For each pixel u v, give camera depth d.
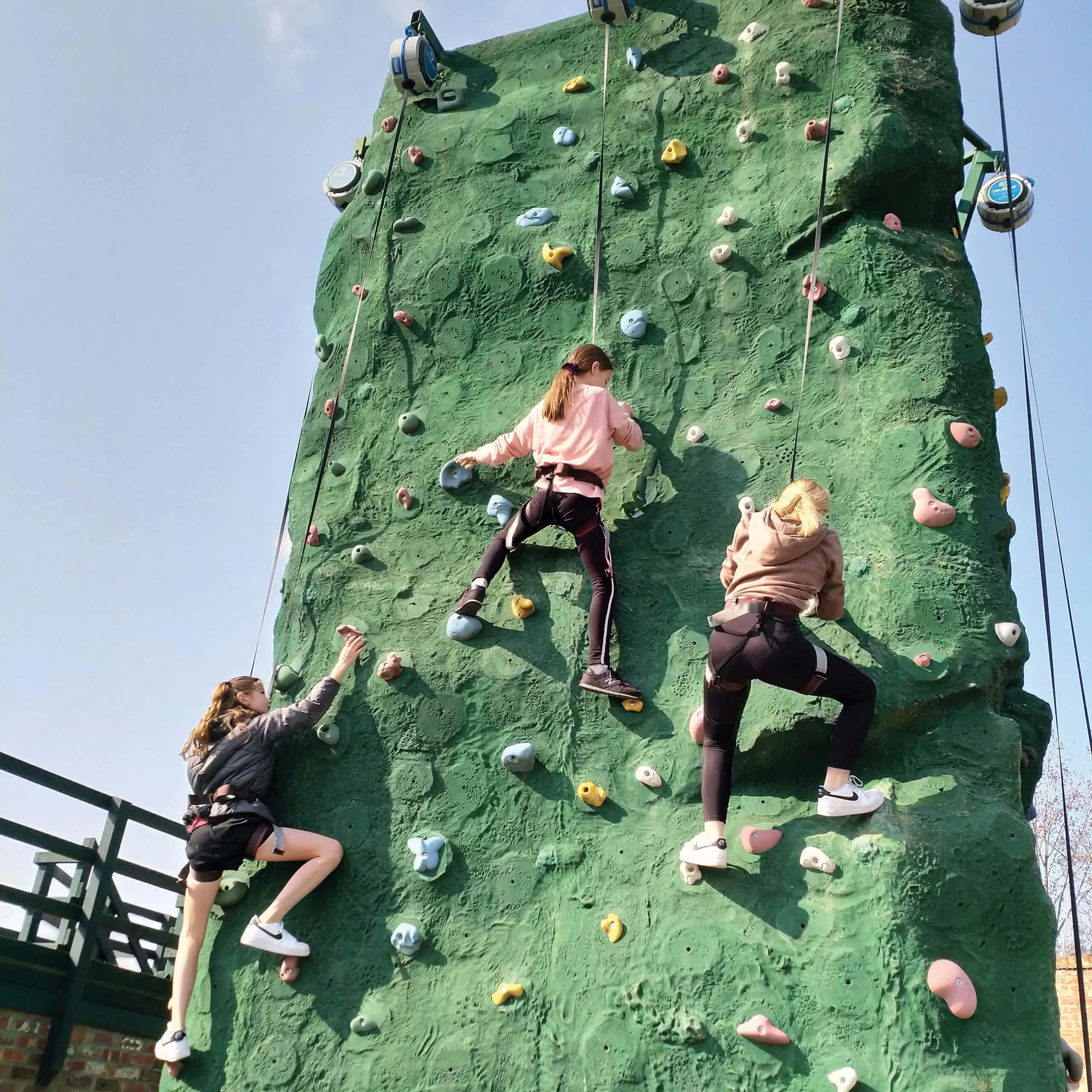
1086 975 10.96
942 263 5.54
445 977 4.57
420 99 6.96
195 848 4.76
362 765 5.08
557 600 5.23
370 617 5.46
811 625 4.83
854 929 4.12
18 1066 5.98
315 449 6.16
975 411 5.13
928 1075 3.84
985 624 4.66
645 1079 4.13
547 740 4.95
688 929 4.34
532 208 6.30
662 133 6.25
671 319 5.79
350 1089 4.43
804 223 5.66
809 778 4.63
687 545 5.23
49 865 6.73
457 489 5.68
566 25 6.89
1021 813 4.41
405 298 6.27
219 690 5.11
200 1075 4.61
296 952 4.68
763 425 5.40
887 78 5.89
